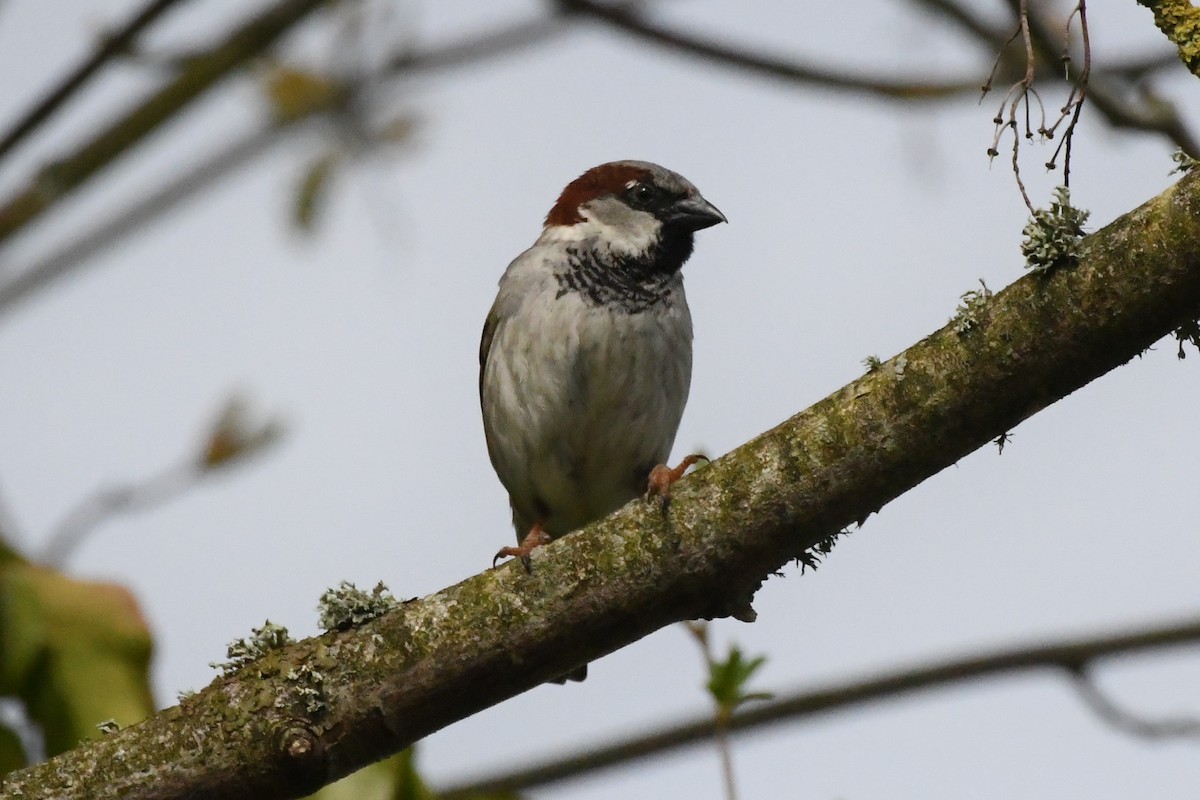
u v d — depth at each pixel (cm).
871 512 626
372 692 640
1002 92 1022
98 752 641
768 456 624
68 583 781
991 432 607
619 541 637
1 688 752
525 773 966
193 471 955
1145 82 983
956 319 605
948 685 973
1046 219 593
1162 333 584
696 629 713
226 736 635
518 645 640
